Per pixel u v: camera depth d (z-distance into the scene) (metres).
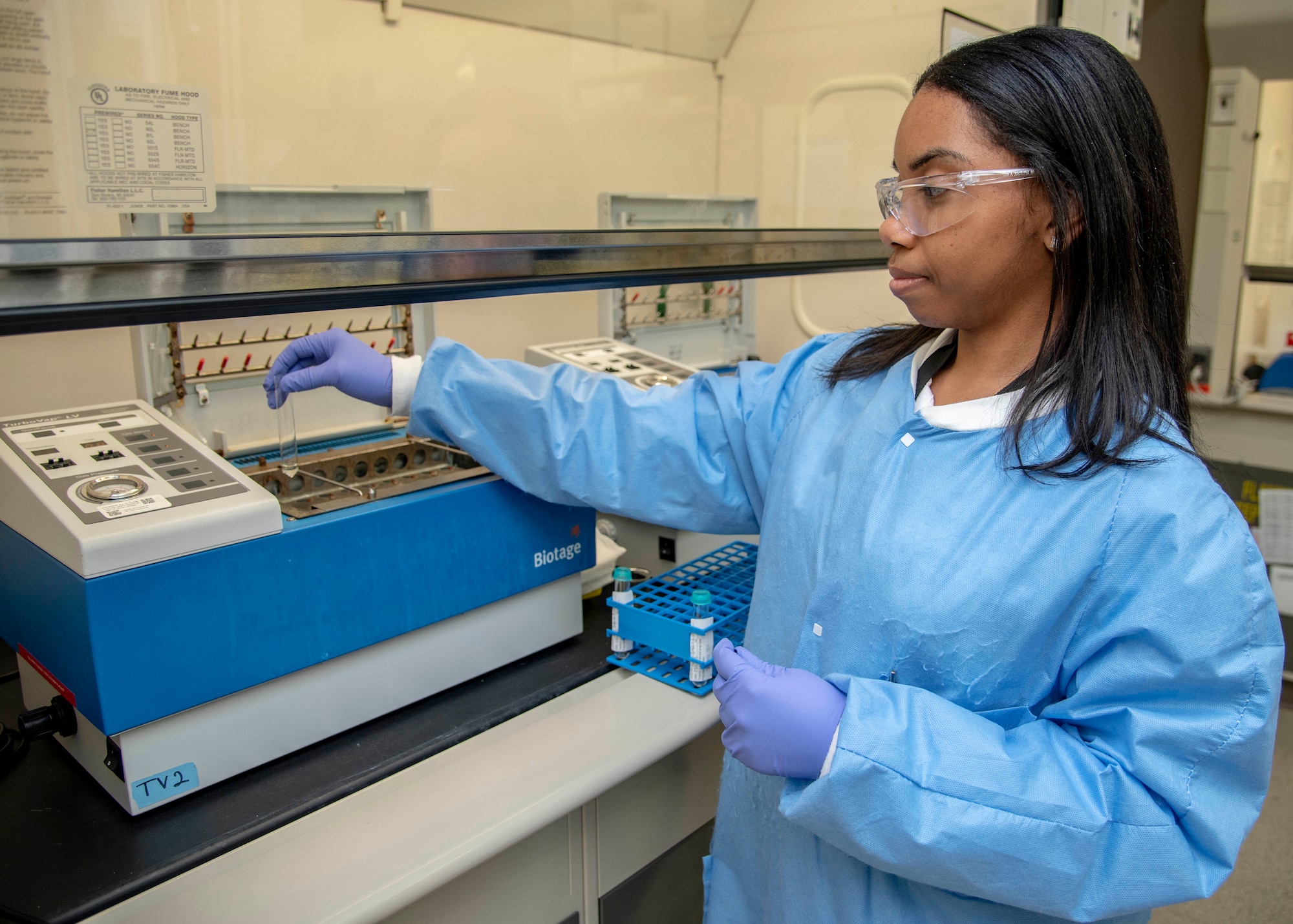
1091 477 0.85
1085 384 0.87
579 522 1.46
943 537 0.91
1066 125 0.82
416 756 1.18
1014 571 0.87
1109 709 0.86
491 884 1.18
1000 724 0.93
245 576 1.05
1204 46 3.62
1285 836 2.52
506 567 1.36
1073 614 0.88
